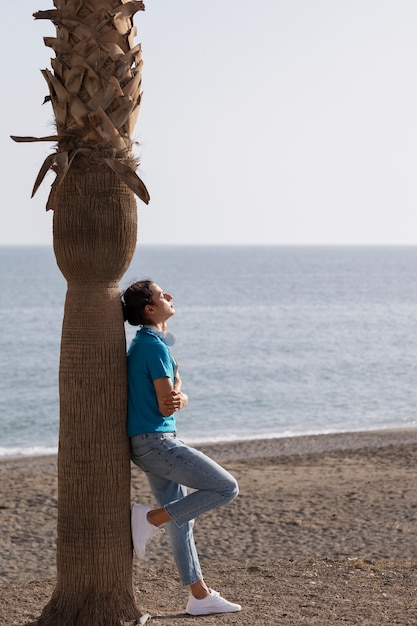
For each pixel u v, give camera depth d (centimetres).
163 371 534
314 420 2631
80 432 533
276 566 766
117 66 521
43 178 529
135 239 543
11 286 12044
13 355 4547
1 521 1061
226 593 657
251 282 13438
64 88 522
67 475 538
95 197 525
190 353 4628
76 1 516
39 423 2641
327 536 932
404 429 2161
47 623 543
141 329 553
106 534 537
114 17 515
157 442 537
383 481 1279
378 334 5744
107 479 536
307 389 3347
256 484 1270
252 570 752
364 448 1712
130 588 552
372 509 1070
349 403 3003
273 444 1872
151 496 1202
